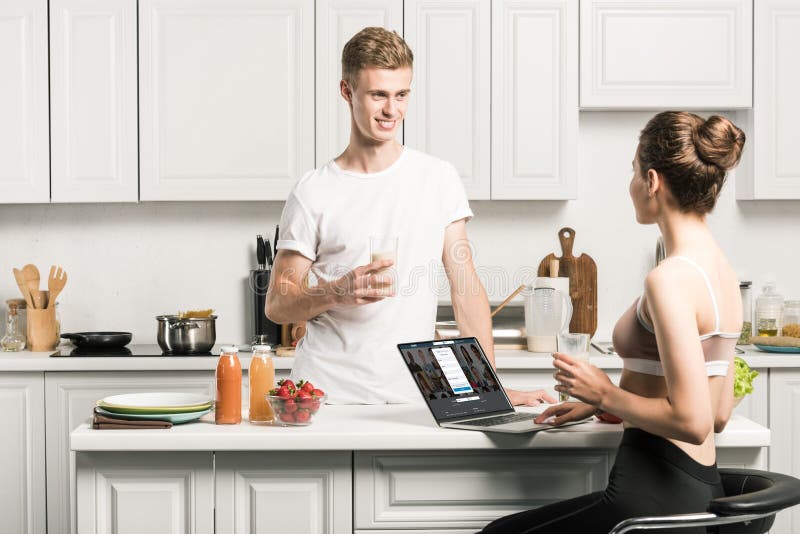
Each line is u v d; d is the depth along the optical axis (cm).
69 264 411
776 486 167
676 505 172
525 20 375
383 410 224
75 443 195
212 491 201
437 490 203
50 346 379
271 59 374
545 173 378
